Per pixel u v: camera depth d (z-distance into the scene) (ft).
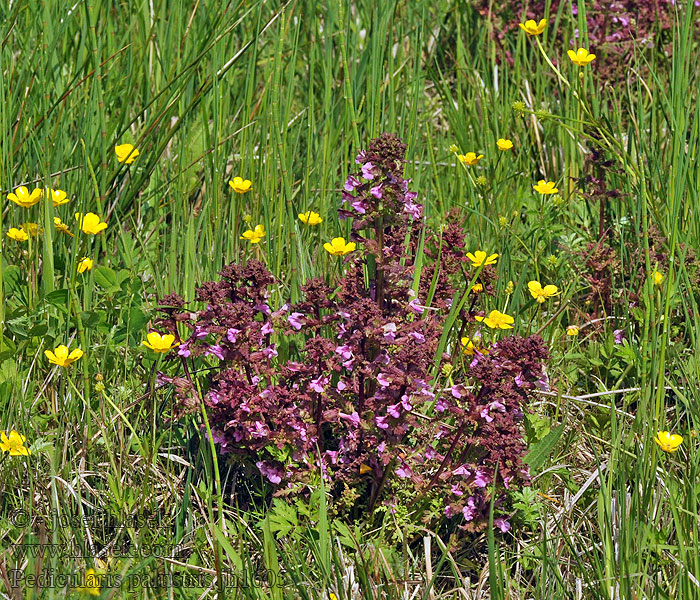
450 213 18.03
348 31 23.45
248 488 15.66
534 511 14.70
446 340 16.31
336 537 14.28
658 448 15.40
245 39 24.11
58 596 12.49
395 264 14.65
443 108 27.30
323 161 21.79
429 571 13.87
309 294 14.52
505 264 19.51
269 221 19.47
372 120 20.92
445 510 14.17
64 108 20.92
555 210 21.26
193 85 22.74
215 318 14.44
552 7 27.96
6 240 19.15
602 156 20.70
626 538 13.28
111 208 20.66
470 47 29.40
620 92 25.11
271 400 14.44
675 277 18.79
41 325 16.78
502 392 13.84
